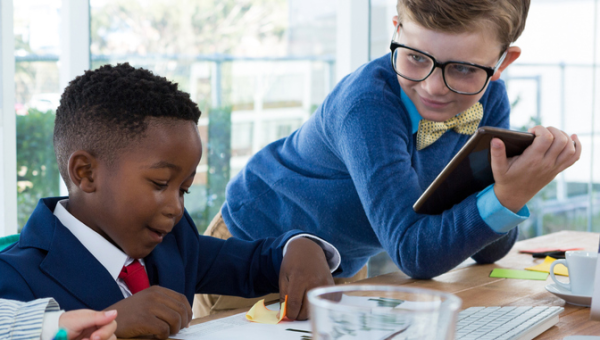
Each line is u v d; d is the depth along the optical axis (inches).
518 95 142.8
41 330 23.1
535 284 40.3
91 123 31.5
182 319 28.0
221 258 40.8
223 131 136.3
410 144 46.1
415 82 42.6
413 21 40.6
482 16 38.9
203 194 134.6
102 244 32.8
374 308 16.0
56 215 33.7
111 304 30.2
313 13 138.7
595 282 31.0
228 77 135.9
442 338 15.9
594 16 147.0
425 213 39.9
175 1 125.8
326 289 17.6
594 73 149.4
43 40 95.1
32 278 28.6
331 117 45.3
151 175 31.4
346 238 50.1
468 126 48.4
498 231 37.0
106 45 113.8
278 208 52.0
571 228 153.8
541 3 142.7
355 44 107.6
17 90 94.2
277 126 142.1
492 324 27.3
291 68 140.9
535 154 34.0
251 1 135.7
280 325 29.8
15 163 91.1
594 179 152.8
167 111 31.8
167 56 126.3
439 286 39.5
